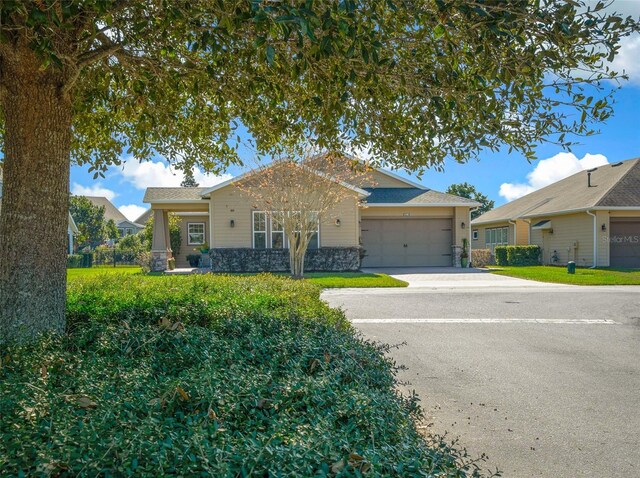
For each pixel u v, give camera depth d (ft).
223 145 21.61
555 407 13.74
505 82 10.50
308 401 7.68
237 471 5.38
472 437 11.66
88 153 21.01
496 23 9.45
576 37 9.86
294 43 11.98
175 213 80.38
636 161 75.36
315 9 8.82
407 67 12.01
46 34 10.19
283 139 21.35
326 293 39.88
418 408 9.26
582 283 46.60
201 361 9.88
